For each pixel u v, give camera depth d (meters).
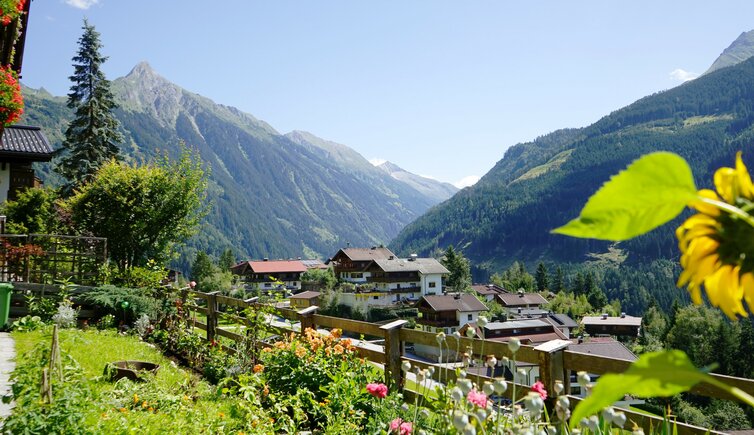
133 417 4.49
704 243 0.39
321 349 5.71
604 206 0.31
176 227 18.72
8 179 20.62
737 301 0.37
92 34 28.14
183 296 10.52
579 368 3.27
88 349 7.70
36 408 3.64
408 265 69.06
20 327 8.52
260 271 85.88
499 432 2.12
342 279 74.25
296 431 4.77
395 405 4.53
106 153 27.86
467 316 55.78
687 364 0.37
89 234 17.53
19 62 11.16
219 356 7.73
